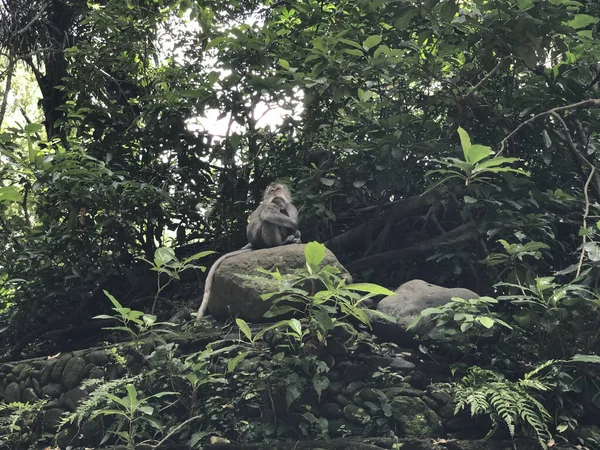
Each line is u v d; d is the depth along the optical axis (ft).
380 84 25.81
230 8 31.65
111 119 28.68
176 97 26.89
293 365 19.51
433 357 20.16
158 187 28.32
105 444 20.81
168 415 20.03
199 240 30.76
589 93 25.84
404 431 18.67
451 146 24.20
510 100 25.54
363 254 27.50
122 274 28.84
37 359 24.62
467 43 23.12
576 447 17.46
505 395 17.17
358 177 25.76
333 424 18.99
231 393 19.95
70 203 24.64
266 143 28.27
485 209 24.61
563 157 26.37
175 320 25.09
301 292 18.35
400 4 23.03
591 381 18.67
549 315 18.57
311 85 22.85
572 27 22.75
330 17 26.55
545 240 24.54
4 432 22.43
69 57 29.99
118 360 20.93
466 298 20.77
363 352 20.03
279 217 23.86
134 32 29.55
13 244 28.53
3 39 31.63
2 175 26.32
